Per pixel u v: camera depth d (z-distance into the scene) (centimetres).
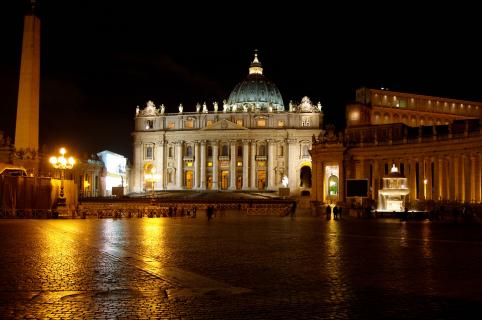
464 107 12875
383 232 3919
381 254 2492
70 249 2686
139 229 4225
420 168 8144
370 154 8831
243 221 5625
